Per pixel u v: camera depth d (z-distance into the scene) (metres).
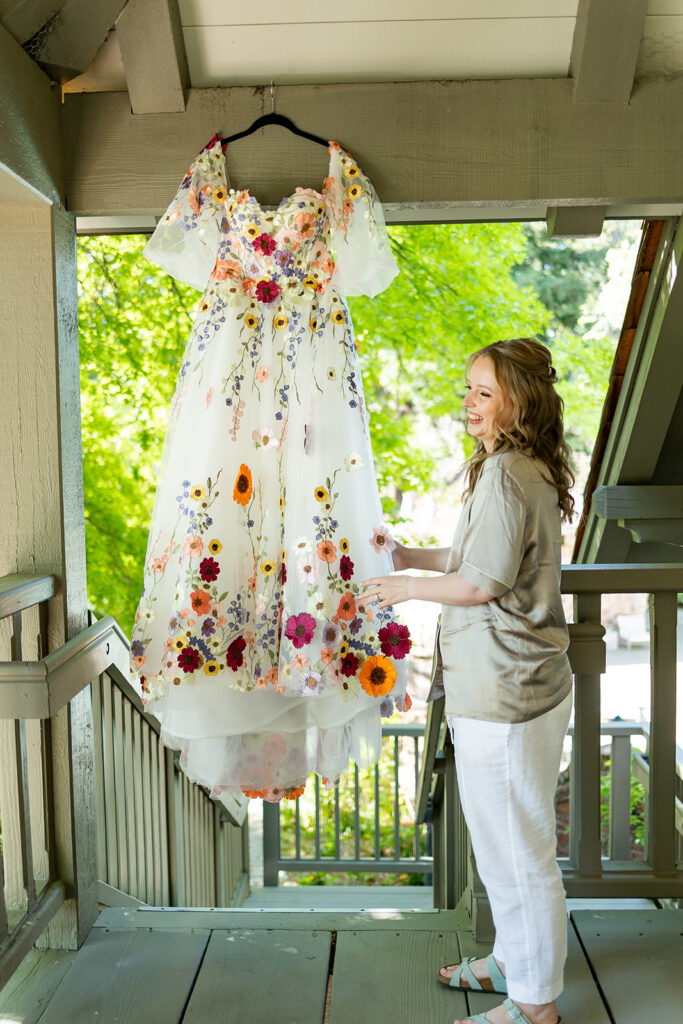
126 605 5.75
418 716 7.73
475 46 2.32
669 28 2.28
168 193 2.35
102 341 5.41
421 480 6.02
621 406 3.39
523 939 1.87
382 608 2.09
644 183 2.33
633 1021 1.99
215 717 2.18
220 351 2.23
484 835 1.89
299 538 2.17
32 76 2.13
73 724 2.31
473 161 2.33
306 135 2.31
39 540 2.28
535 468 1.84
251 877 5.61
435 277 5.57
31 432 2.26
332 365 2.24
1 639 2.27
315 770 2.27
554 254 9.98
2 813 2.31
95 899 2.46
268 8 2.26
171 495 2.27
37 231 2.24
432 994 2.11
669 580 2.33
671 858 2.44
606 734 3.61
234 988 2.13
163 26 2.20
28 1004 2.08
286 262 2.21
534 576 1.84
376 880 6.24
